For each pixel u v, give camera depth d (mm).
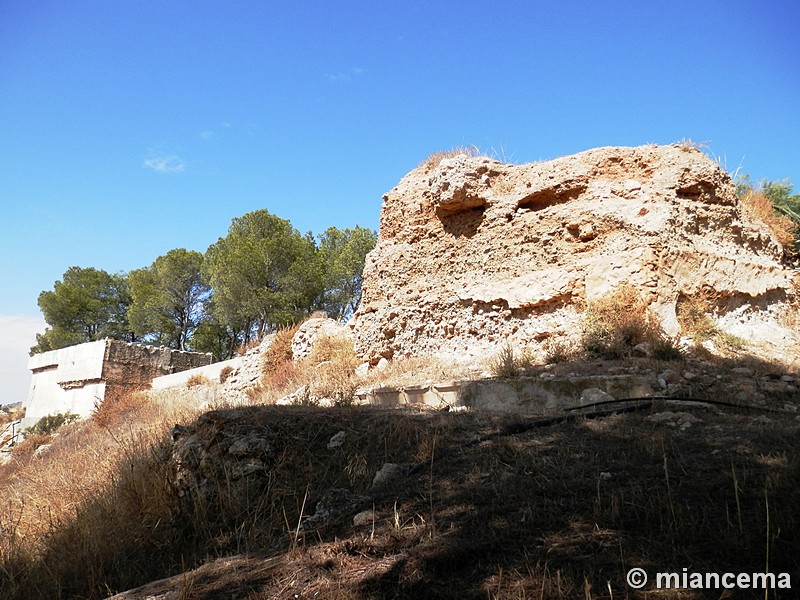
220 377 22578
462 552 3742
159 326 38031
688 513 3785
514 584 3318
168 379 26219
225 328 37000
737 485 4047
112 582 5105
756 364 8391
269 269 29969
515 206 12023
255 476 6191
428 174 14461
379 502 5113
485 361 10508
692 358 8469
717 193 10922
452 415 7258
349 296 30156
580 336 9586
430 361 11859
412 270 13672
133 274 40375
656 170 10969
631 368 8047
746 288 10461
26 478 13180
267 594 3742
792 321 10898
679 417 6152
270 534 5211
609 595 3070
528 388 8023
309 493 5820
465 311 12031
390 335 13727
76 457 13375
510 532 3939
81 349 29797
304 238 32250
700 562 3268
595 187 11133
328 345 15945
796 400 7113
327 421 6996
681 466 4605
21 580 5348
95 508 6812
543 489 4555
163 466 7035
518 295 11039
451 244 12992
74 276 43438
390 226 14727
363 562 3938
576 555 3521
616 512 3896
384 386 10477
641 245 9672
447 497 4809
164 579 4551
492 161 12844
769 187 16172
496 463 5414
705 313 9641
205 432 6984
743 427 5648
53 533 6422
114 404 21812
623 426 6074
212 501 6086
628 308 9289
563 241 11031
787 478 4023
